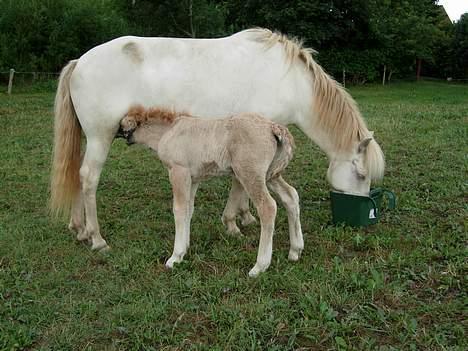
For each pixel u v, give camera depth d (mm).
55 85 17281
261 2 23234
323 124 4516
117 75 4168
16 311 3152
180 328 2963
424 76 28641
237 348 2709
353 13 23188
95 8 19984
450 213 4738
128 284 3541
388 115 11172
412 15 25828
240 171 3523
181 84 4227
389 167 6547
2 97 14812
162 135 3824
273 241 4230
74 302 3270
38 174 6520
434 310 3020
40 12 18844
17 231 4543
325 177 6258
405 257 3746
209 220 4781
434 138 8172
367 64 24016
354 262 3680
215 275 3594
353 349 2680
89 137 4266
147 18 22016
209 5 22438
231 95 4305
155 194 5785
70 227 4445
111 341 2871
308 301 3121
